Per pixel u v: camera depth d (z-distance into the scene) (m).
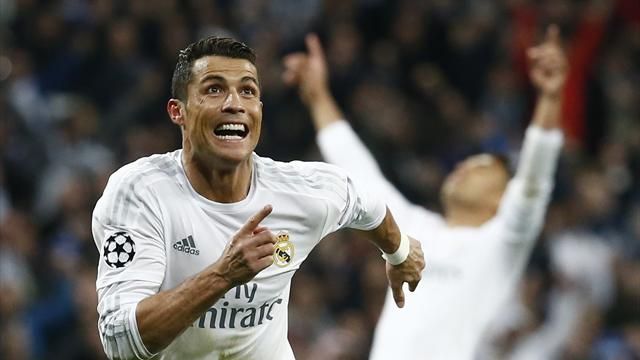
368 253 18.92
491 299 11.34
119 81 21.67
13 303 16.47
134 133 20.89
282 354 8.26
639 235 21.33
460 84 22.92
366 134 21.12
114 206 7.60
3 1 23.88
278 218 7.92
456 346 11.23
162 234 7.64
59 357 16.91
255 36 22.62
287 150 21.11
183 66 7.73
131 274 7.48
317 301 18.16
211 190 7.79
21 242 18.23
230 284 7.16
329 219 8.11
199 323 7.84
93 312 17.12
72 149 20.67
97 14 22.23
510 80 23.02
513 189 11.21
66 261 17.95
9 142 20.48
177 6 22.69
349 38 22.38
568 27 23.47
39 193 20.28
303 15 23.55
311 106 12.09
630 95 23.56
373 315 17.92
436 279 11.41
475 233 11.48
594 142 23.20
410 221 11.75
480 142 21.55
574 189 21.58
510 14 23.62
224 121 7.57
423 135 22.09
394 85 22.42
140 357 7.34
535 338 18.77
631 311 19.69
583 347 18.84
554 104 11.05
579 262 20.23
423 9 23.28
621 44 23.95
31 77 22.02
